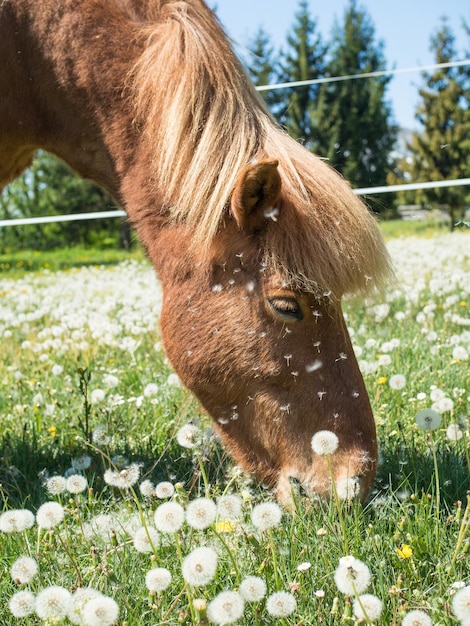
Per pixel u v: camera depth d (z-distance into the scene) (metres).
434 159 26.80
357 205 2.99
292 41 37.38
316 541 2.71
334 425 3.00
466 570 2.60
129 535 2.88
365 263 2.95
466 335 5.22
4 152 4.05
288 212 2.97
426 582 2.54
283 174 3.03
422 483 3.32
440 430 3.88
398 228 22.64
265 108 3.44
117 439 4.11
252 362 3.08
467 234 16.69
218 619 1.92
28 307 9.35
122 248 28.59
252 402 3.14
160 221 3.37
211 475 3.66
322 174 3.03
